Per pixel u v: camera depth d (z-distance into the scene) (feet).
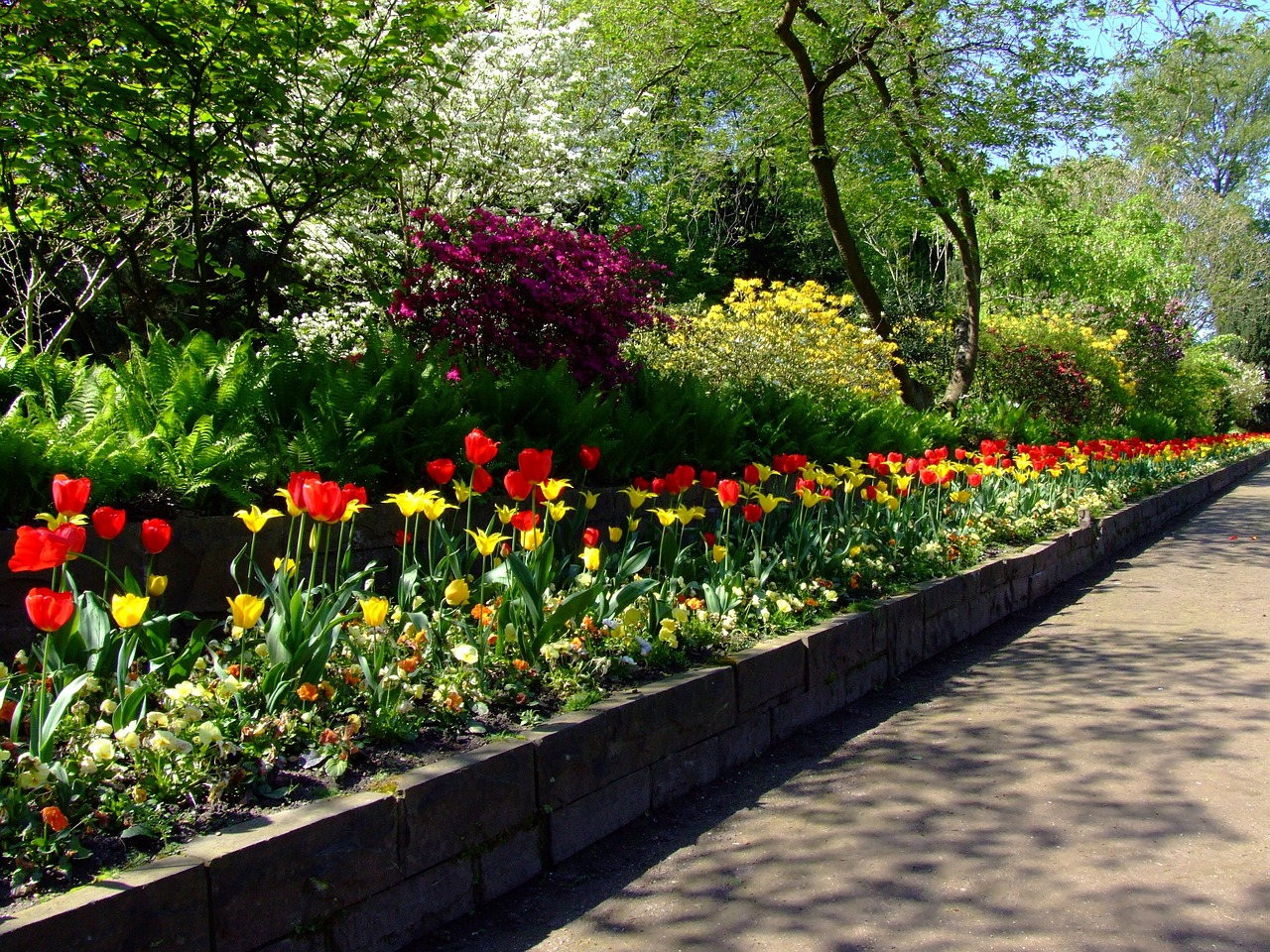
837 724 15.46
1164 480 50.21
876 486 21.94
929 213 53.78
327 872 8.11
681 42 44.96
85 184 24.64
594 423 20.27
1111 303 84.43
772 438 26.96
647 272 27.40
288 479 14.88
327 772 9.02
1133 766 13.17
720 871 10.36
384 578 15.02
